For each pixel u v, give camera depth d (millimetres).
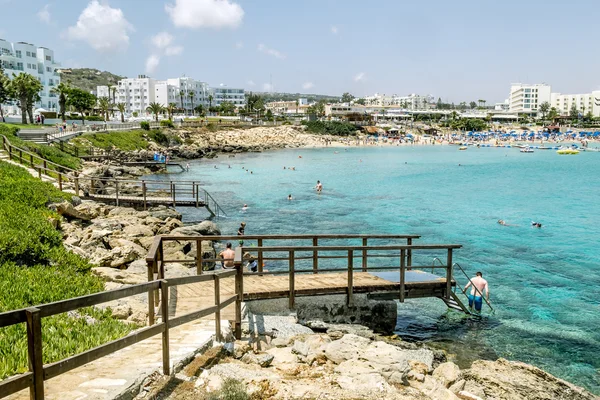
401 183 61781
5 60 126875
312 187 56656
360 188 56344
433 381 9156
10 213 17859
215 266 22234
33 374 4926
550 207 44031
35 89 94062
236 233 32062
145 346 8555
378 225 35375
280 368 8836
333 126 182500
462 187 58281
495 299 19844
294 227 34406
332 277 15680
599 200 48406
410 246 15031
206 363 8094
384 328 14977
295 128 170625
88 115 143625
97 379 6762
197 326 9914
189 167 80250
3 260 13297
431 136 194000
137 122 120125
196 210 40625
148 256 10305
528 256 27031
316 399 7156
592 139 189250
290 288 13305
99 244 19969
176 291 13117
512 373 10922
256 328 11180
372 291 14641
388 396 7582
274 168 80812
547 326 16938
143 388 6715
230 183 59656
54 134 69188
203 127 141500
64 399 6035
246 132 148250
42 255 14219
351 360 9438
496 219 38094
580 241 30672
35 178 29016
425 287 15820
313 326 12875
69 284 12180
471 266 25016
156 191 43688
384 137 182625
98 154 70812
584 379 13227
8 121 96625
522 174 74500
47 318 9461
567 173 76250
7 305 9781
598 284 22031
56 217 20891
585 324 17188
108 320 10141
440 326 16672
